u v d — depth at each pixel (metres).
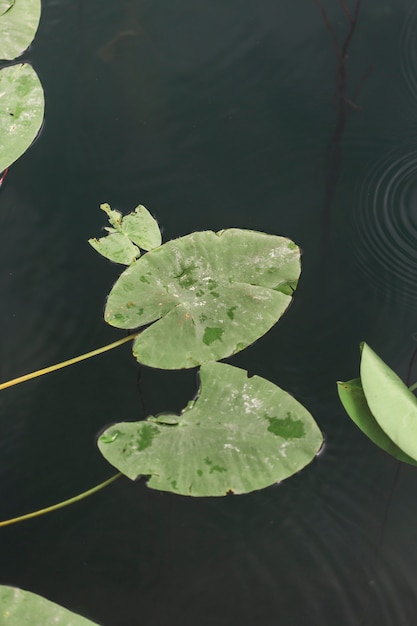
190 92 1.71
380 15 1.77
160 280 1.49
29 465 1.43
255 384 1.41
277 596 1.36
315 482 1.41
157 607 1.36
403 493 1.40
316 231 1.57
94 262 1.55
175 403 1.45
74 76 1.73
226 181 1.62
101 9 1.80
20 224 1.59
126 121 1.68
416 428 1.39
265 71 1.72
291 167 1.63
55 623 1.29
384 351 1.48
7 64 1.74
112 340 1.50
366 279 1.53
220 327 1.46
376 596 1.36
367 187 1.60
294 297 1.52
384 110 1.68
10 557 1.38
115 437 1.39
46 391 1.47
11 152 1.63
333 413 1.44
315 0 1.79
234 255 1.50
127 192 1.61
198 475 1.36
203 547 1.39
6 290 1.54
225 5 1.80
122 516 1.40
